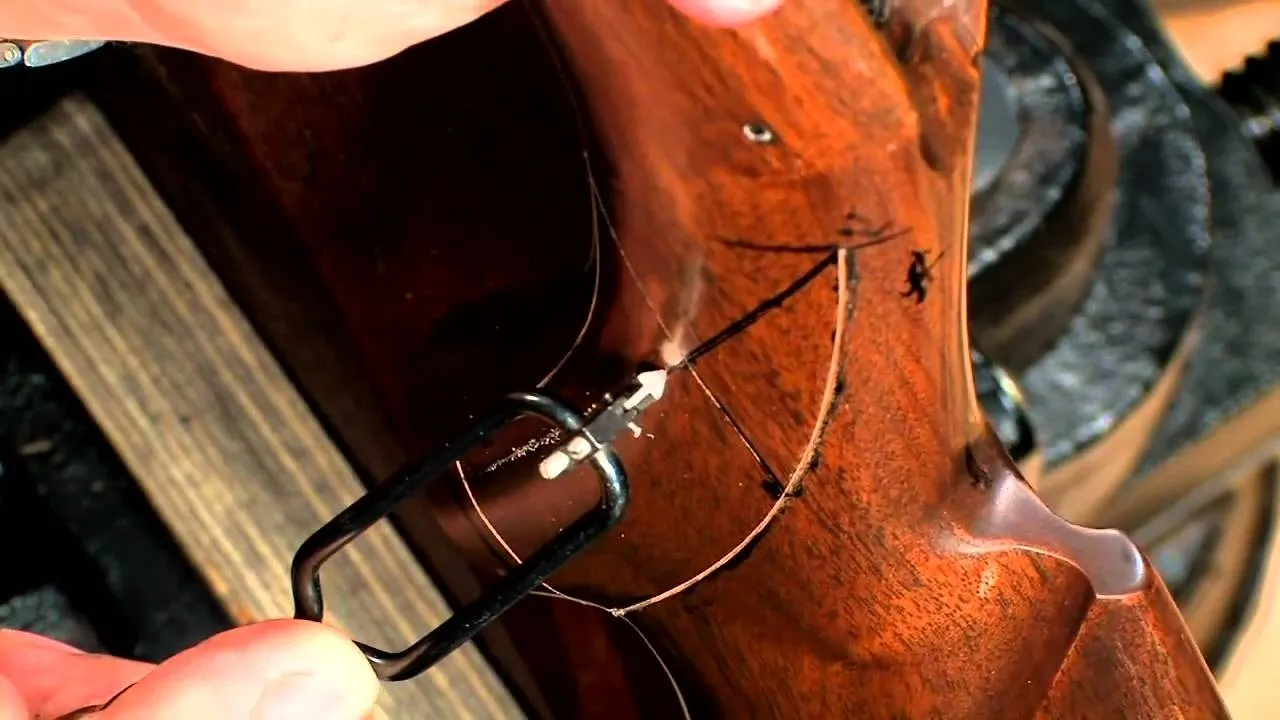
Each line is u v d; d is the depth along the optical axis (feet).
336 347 1.27
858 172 0.90
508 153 1.01
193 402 1.41
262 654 0.98
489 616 1.03
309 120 1.12
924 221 0.93
